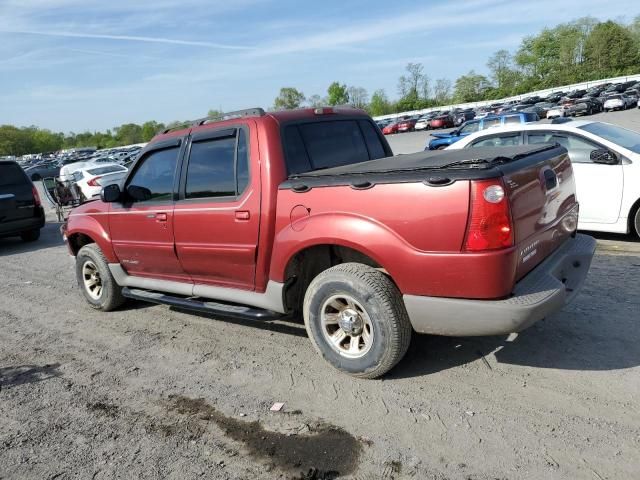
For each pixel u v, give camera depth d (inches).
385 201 130.0
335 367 149.3
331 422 127.6
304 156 161.9
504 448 111.3
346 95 4040.4
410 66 4097.0
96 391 155.4
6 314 242.1
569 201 161.0
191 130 176.1
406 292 132.0
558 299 127.3
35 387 161.6
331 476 107.9
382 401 134.6
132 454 121.8
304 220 144.5
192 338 190.9
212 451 120.4
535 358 148.9
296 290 160.9
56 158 2881.4
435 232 123.8
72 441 129.6
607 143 262.4
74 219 227.6
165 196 184.1
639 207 254.1
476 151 159.2
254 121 158.6
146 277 204.5
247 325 198.7
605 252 247.4
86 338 201.2
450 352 157.5
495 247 120.0
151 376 162.4
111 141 5315.0
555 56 3907.5
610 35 3501.5
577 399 126.9
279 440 122.2
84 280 234.4
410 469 107.9
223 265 168.4
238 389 148.7
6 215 422.0
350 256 151.8
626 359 143.7
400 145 1355.8
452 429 119.7
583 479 100.1
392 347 136.9
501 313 121.6
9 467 120.9
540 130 285.7
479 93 4015.8
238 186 160.6
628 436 111.4
